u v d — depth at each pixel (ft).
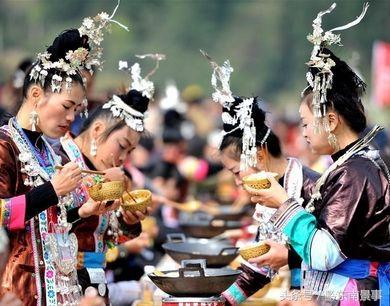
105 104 41.57
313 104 36.14
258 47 335.26
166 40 336.49
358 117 36.32
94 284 40.09
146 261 52.03
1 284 35.58
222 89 40.52
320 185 36.19
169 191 69.05
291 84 327.88
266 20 340.80
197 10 345.51
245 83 324.80
